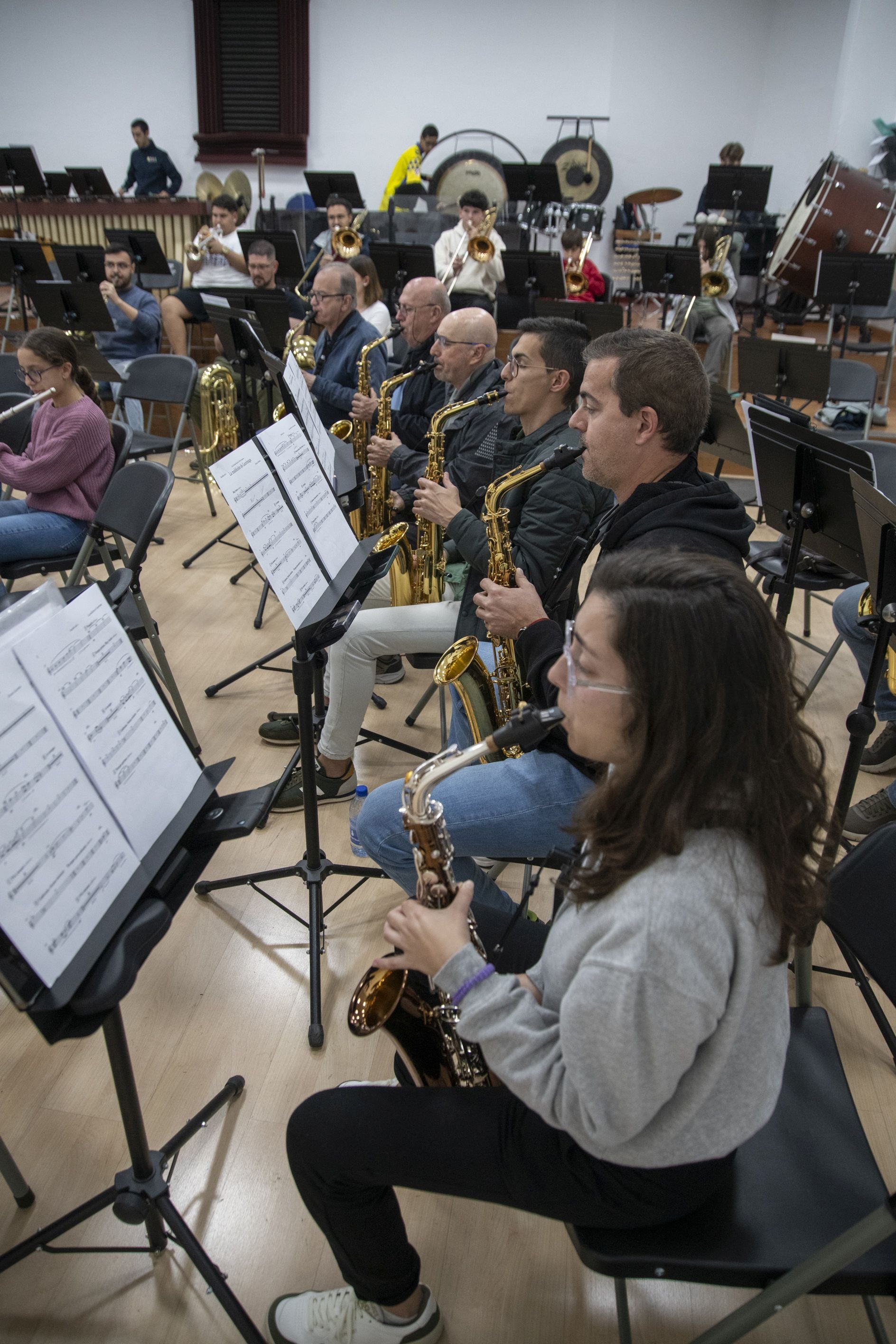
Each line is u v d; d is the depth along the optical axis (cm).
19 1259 132
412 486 292
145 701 118
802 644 321
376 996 115
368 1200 113
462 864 166
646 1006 79
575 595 197
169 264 695
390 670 308
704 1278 99
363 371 354
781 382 439
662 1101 83
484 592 210
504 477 196
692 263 570
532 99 901
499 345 610
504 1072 92
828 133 852
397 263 587
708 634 82
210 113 916
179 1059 172
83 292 498
